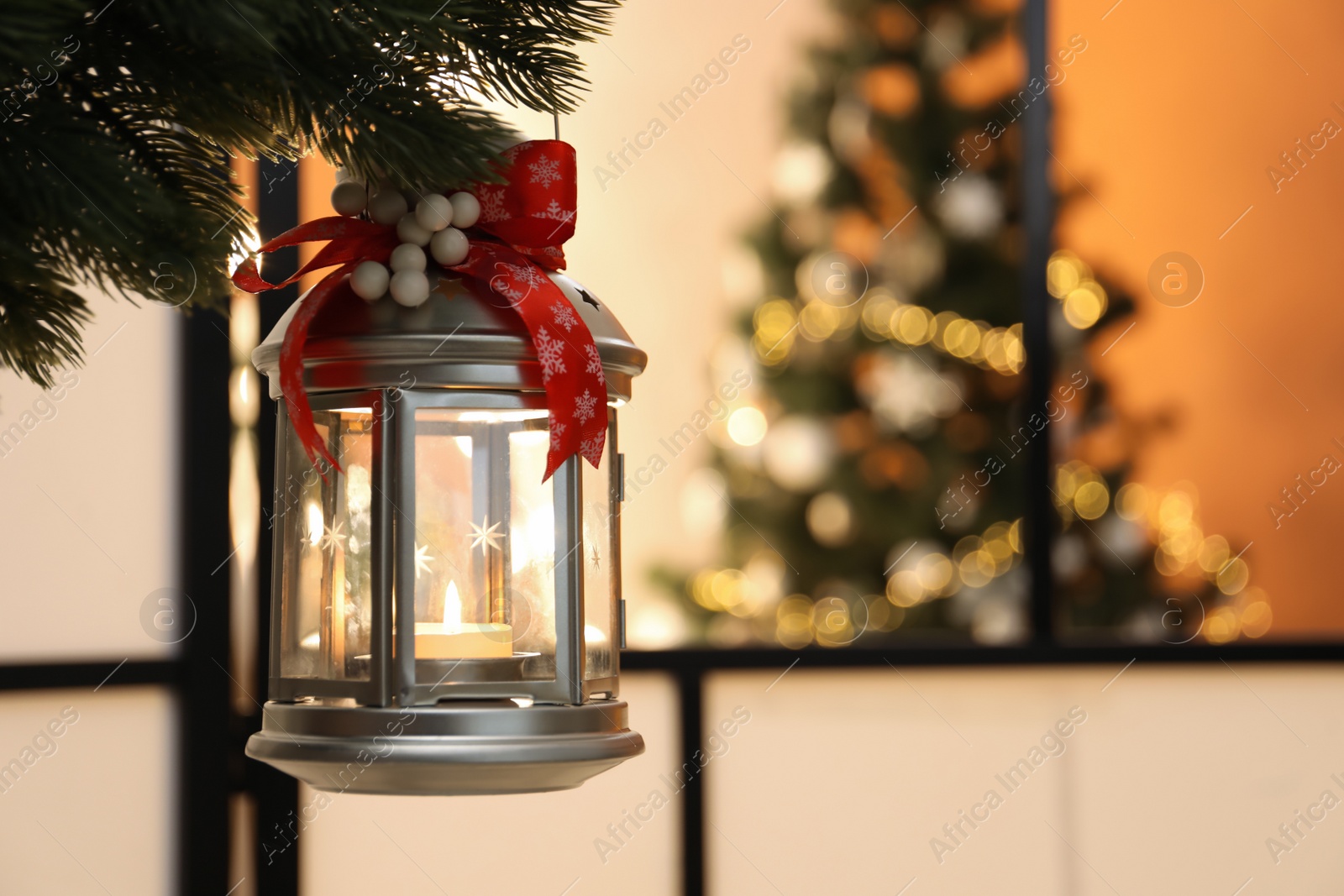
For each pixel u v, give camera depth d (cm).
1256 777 215
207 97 74
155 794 180
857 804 207
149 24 70
